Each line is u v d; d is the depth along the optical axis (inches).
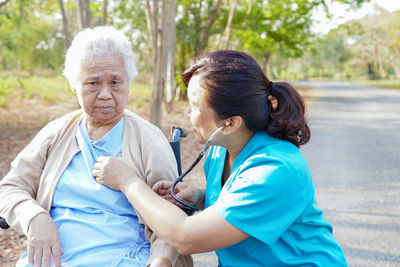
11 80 717.9
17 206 53.8
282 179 42.5
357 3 445.4
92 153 56.7
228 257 49.4
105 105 54.5
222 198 43.9
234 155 51.7
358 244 134.7
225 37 497.0
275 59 1771.7
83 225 53.7
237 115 45.3
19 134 315.0
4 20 843.4
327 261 47.3
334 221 154.3
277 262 45.8
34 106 482.0
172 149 64.9
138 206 47.3
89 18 313.6
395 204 173.0
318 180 210.7
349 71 3090.6
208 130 47.2
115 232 53.6
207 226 42.3
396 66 2418.8
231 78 44.2
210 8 563.5
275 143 46.8
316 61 2795.3
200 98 45.7
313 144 313.7
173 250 51.5
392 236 140.8
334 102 732.7
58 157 57.5
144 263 53.7
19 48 944.3
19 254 118.3
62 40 989.8
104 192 54.2
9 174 58.3
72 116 60.4
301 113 47.6
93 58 53.2
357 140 333.7
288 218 43.4
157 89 334.0
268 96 47.8
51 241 50.6
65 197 55.8
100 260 51.8
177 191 57.0
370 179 212.5
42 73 1125.7
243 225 42.0
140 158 57.5
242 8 588.4
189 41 547.2
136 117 60.7
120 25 486.6
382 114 531.5
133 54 57.0
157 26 325.1
